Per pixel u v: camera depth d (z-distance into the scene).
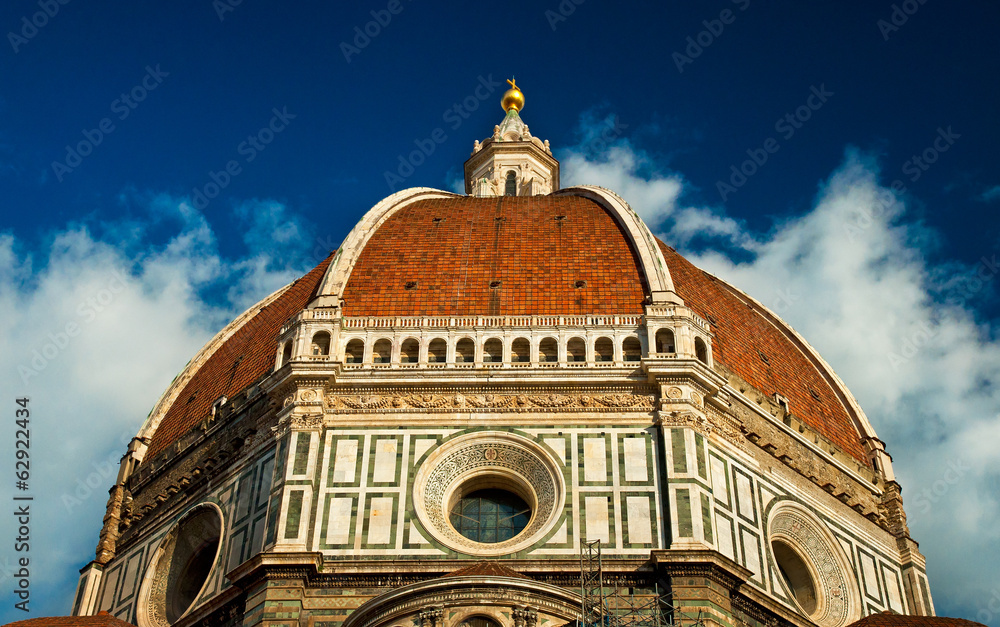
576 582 65.75
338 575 66.44
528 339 76.94
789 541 75.50
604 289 80.38
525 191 112.12
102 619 67.94
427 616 60.12
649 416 73.00
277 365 77.38
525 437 72.38
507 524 71.69
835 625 73.44
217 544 74.44
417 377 74.75
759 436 76.75
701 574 65.44
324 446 72.50
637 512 68.94
